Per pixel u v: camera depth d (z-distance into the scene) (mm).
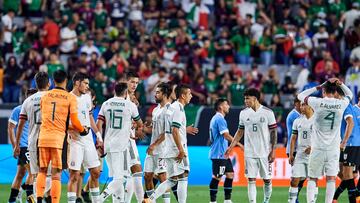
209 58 76125
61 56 74250
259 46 77875
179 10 77625
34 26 74750
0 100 70000
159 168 39594
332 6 80875
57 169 35781
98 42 73875
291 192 42469
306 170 42031
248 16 77938
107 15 76625
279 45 77938
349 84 71938
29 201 39688
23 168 41156
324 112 38906
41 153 35688
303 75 73875
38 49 73688
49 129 35719
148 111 64312
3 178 58250
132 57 71750
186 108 64562
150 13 79312
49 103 35875
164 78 70000
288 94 72812
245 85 70875
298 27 79438
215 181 43656
